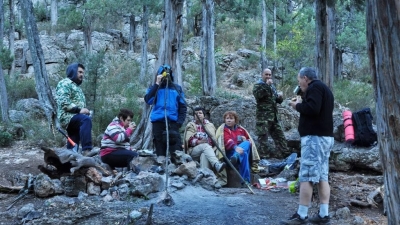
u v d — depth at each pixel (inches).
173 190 218.1
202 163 263.7
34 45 290.2
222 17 908.0
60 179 217.2
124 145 244.7
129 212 186.2
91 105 440.5
